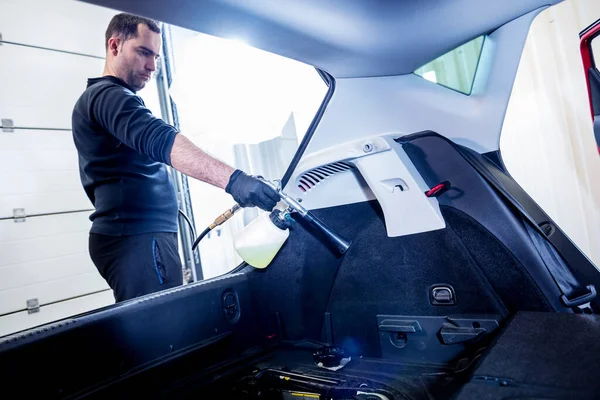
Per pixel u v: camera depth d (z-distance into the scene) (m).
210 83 2.31
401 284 0.91
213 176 0.92
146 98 3.44
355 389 0.79
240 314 1.09
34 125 3.18
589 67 1.02
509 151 2.11
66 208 3.29
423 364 0.86
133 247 1.47
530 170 2.04
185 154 0.96
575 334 0.57
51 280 3.14
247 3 0.60
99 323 0.77
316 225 0.90
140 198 1.48
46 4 3.32
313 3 0.64
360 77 0.92
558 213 1.97
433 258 0.86
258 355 1.05
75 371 0.72
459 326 0.81
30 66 3.20
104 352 0.77
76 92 3.44
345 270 0.99
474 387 0.46
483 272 0.81
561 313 0.67
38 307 3.06
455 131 0.88
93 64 3.57
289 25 0.68
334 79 0.94
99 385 0.75
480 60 0.88
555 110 1.91
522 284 0.76
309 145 0.99
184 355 0.91
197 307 0.97
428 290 0.87
